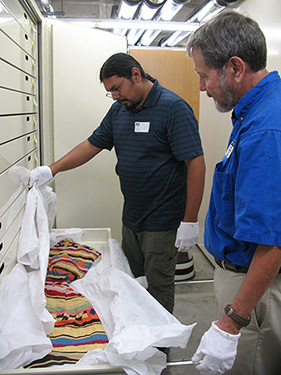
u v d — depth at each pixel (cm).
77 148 186
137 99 157
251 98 96
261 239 84
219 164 108
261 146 85
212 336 90
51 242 172
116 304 108
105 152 219
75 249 161
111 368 81
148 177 165
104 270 139
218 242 111
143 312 106
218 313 119
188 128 155
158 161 163
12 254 116
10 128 112
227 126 272
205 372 91
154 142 160
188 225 162
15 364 86
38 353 92
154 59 279
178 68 284
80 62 204
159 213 168
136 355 84
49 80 201
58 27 196
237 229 89
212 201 115
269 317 103
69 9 279
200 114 318
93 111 211
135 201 172
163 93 161
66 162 180
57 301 119
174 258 179
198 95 293
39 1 234
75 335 101
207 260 325
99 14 282
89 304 117
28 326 95
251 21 92
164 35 325
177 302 250
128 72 149
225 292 113
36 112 167
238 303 88
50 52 199
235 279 109
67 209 217
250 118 96
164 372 182
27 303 103
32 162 157
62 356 92
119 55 152
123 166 171
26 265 122
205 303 249
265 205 83
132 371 82
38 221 133
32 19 154
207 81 100
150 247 172
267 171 84
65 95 203
